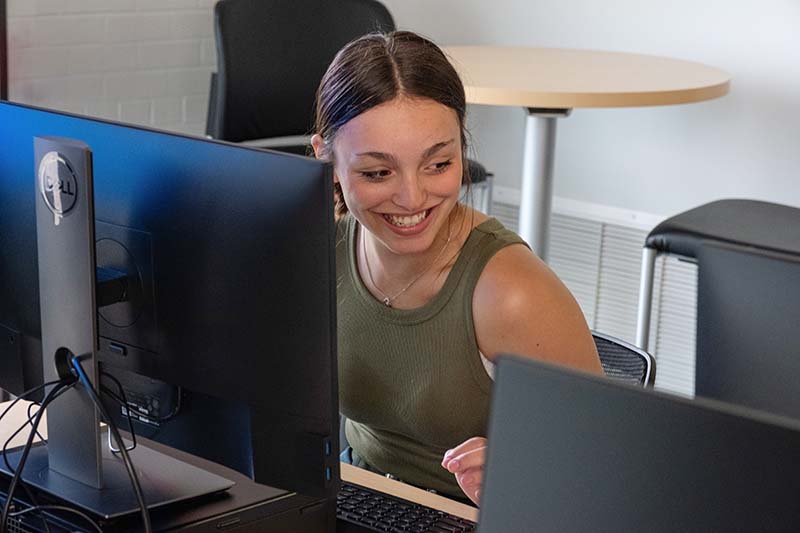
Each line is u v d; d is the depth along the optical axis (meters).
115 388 1.43
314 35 3.89
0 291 1.49
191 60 4.48
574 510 0.76
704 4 3.86
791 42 3.72
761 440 0.69
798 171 3.78
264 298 1.25
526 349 1.59
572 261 4.27
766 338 1.03
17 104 1.44
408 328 1.66
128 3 4.26
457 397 1.64
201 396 1.35
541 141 3.46
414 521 1.45
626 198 4.11
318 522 1.42
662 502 0.73
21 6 4.00
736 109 3.85
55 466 1.42
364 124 1.53
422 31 4.52
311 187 1.20
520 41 4.28
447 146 1.55
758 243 3.01
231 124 3.80
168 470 1.43
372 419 1.74
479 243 1.63
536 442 0.77
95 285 1.30
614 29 4.05
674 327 4.04
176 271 1.32
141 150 1.33
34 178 1.40
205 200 1.28
